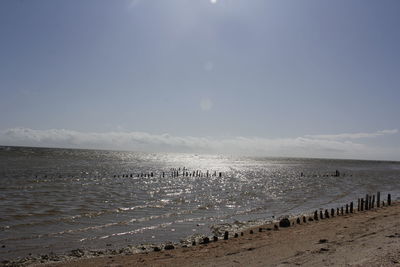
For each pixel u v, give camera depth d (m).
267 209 29.67
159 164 121.50
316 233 16.88
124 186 46.00
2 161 85.56
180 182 56.19
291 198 38.03
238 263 11.91
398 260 10.38
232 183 57.19
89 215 24.31
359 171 112.19
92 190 39.72
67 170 67.62
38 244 16.67
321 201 35.88
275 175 81.50
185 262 12.79
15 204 27.89
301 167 133.00
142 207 28.81
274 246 14.45
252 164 158.50
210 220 23.89
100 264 13.30
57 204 28.70
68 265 13.35
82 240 17.62
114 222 22.28
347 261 10.78
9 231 18.97
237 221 23.66
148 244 17.16
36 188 39.06
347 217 22.64
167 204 31.14
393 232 15.60
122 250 15.95
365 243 13.33
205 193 41.31
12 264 13.69
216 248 15.27
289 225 20.80
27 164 79.62
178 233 19.72
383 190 50.41
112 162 112.94
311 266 10.61
